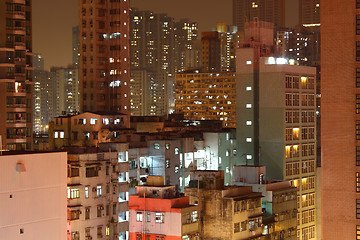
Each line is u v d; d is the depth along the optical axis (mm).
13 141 154750
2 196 74750
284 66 172000
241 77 180125
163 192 122375
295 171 175250
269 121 173500
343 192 84688
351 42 84188
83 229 129750
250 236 130250
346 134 84500
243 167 148000
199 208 127250
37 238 77750
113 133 186500
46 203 78875
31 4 168375
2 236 74500
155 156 162250
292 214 149000
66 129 195000
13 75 155625
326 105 85375
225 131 191875
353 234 84375
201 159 182625
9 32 156875
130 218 121750
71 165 128750
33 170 77625
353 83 84250
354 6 84062
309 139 181500
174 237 117812
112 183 138125
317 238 181875
